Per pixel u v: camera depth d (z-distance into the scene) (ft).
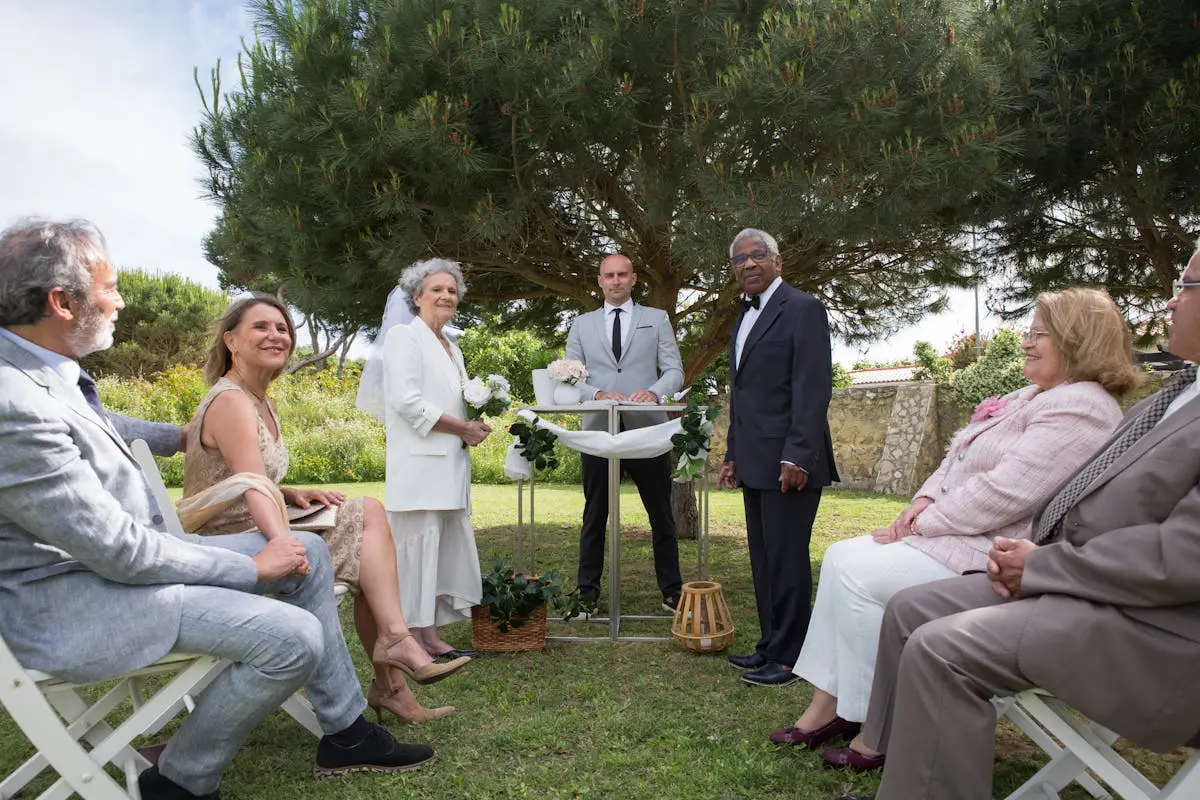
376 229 15.11
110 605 5.99
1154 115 13.17
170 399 45.60
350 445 41.75
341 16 14.71
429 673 8.60
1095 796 7.07
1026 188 15.35
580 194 16.20
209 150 16.43
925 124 12.27
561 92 12.94
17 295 5.80
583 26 13.30
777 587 10.57
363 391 12.49
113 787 5.99
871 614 7.64
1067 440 7.12
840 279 20.24
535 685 10.48
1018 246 17.78
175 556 6.28
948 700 5.64
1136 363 7.53
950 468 8.21
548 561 19.33
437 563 11.76
